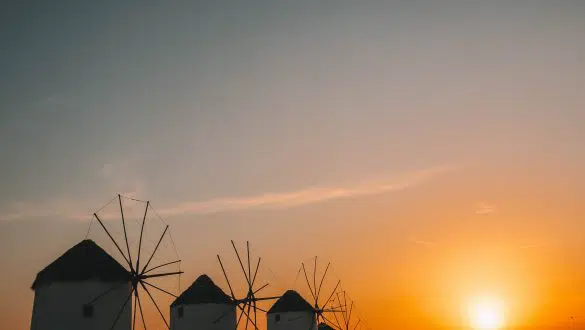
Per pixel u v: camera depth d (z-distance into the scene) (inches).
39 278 1071.6
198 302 1473.9
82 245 1136.8
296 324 1850.4
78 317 1035.3
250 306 1533.0
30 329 1056.2
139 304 1089.4
